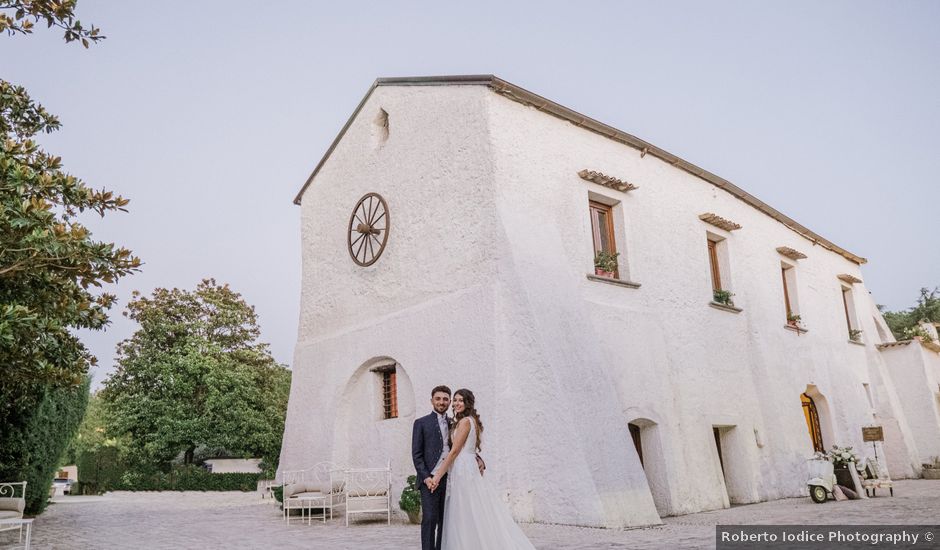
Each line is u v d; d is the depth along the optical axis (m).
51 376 9.77
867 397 21.28
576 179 12.70
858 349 21.81
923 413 22.02
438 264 12.11
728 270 16.20
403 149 13.52
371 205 14.13
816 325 19.41
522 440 10.08
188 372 31.80
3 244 7.61
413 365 12.14
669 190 14.84
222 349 33.72
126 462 34.62
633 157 14.16
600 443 9.98
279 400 35.38
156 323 32.69
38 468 14.50
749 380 15.53
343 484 12.77
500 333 10.65
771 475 14.89
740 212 17.19
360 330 13.74
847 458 13.40
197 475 33.09
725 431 14.69
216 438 31.66
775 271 18.05
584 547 7.48
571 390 10.09
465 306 11.30
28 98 10.39
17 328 7.87
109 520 13.19
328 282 15.25
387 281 13.35
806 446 16.16
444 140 12.51
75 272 8.16
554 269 11.28
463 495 5.86
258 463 36.50
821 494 12.81
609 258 12.98
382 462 12.80
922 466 21.16
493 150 11.52
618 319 12.43
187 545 8.94
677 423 12.90
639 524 9.63
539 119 12.46
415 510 10.66
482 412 10.49
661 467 12.15
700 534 8.45
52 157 8.97
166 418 30.95
